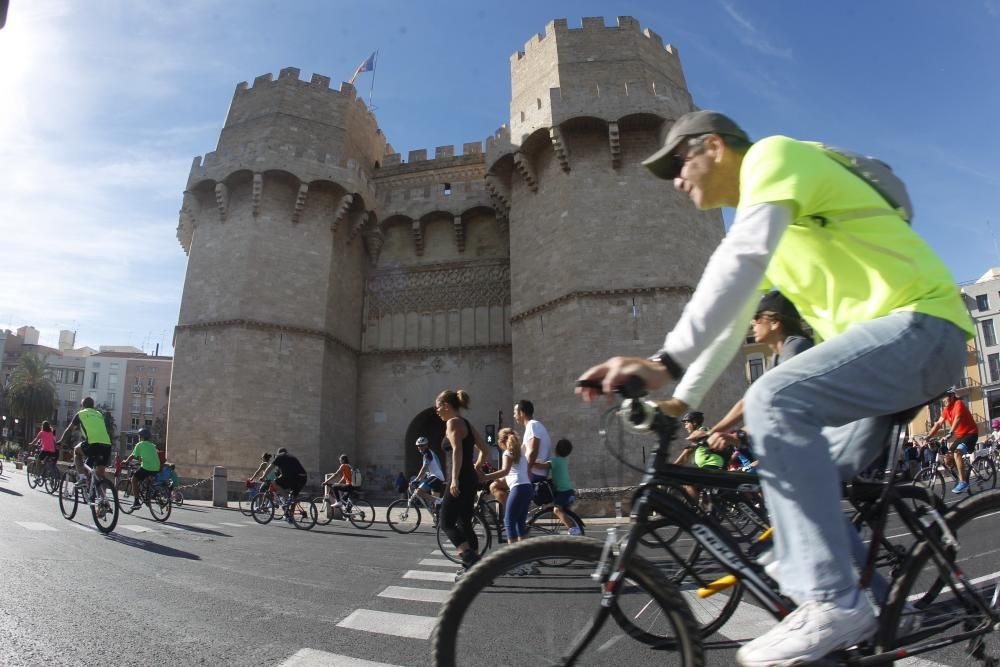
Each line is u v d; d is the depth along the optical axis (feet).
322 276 106.73
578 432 85.25
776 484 7.14
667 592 7.59
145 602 17.62
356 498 85.51
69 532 32.37
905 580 8.17
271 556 28.55
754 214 7.16
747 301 6.93
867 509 8.43
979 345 148.25
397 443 112.57
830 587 6.82
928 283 7.59
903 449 8.37
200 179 106.01
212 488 82.12
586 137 96.07
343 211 109.29
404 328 117.80
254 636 14.51
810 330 14.07
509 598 7.79
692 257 92.79
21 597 17.40
